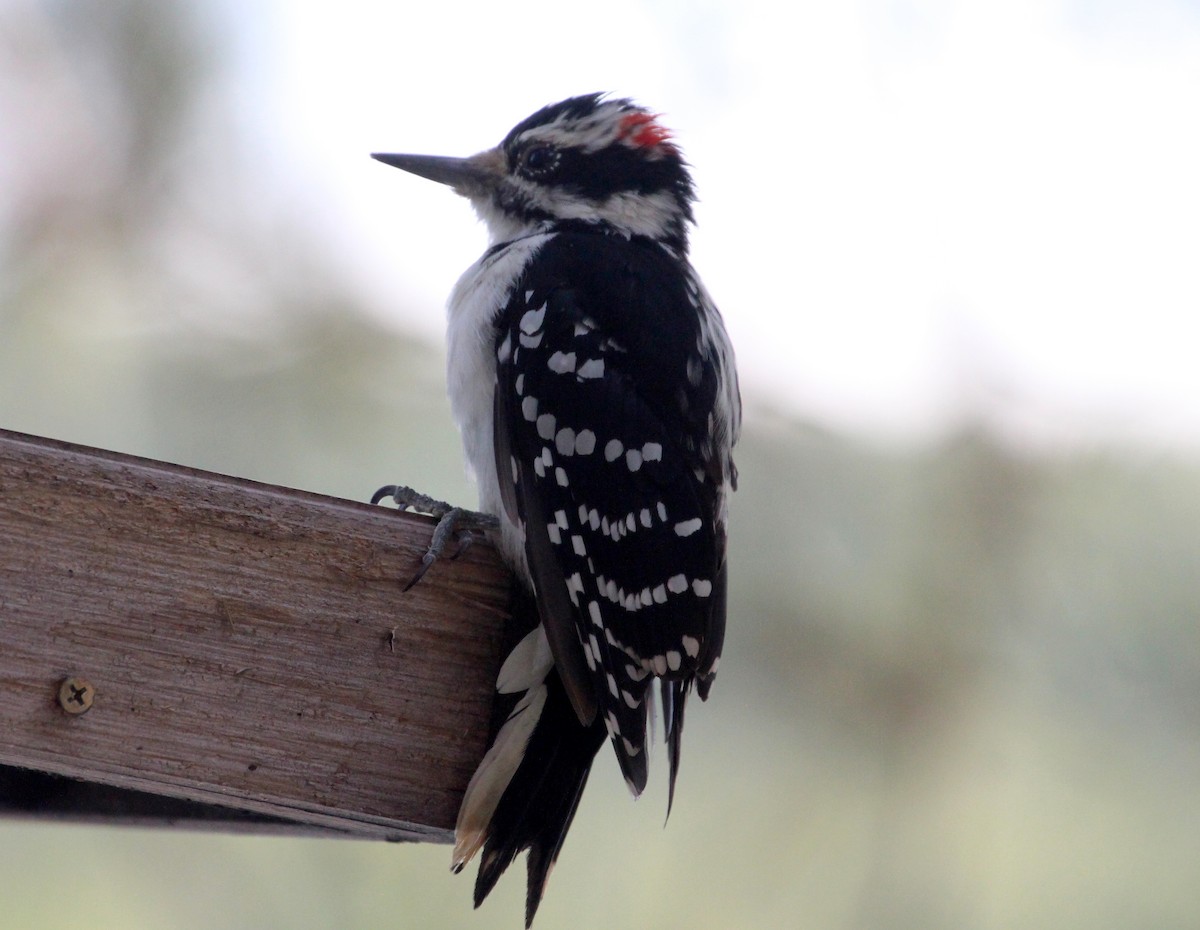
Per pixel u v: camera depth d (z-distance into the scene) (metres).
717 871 11.02
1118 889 11.23
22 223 11.10
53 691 5.93
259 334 11.25
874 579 11.55
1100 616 11.73
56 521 5.97
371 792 6.29
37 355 10.95
